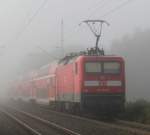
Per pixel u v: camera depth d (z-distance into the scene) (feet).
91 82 104.83
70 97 117.39
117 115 112.37
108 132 74.79
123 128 79.71
